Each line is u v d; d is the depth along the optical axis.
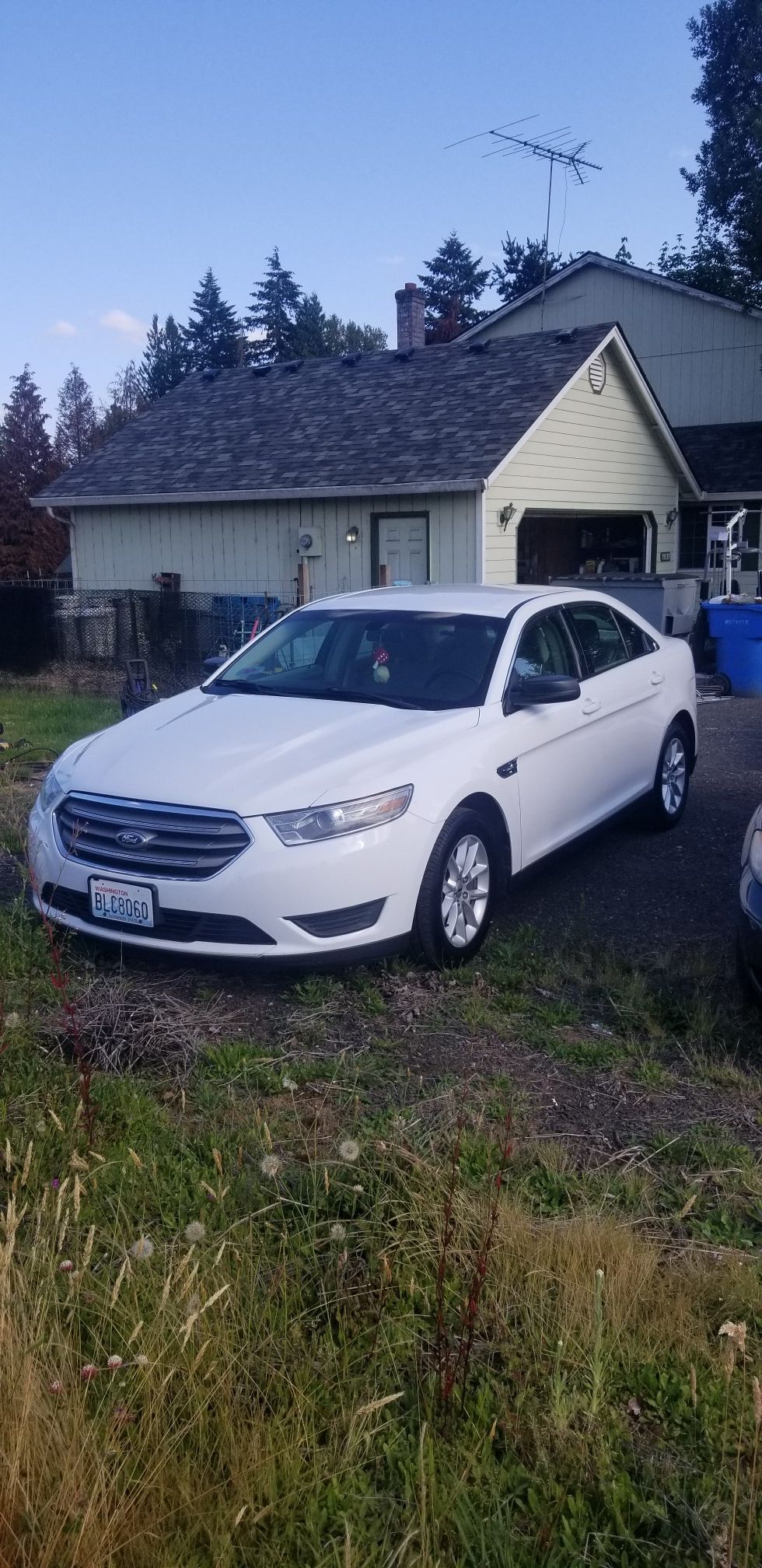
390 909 4.78
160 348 75.50
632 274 24.00
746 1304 2.91
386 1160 3.46
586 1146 3.72
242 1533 2.23
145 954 4.88
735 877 6.70
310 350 73.94
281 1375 2.59
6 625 17.17
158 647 16.64
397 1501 2.33
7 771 9.23
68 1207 3.01
